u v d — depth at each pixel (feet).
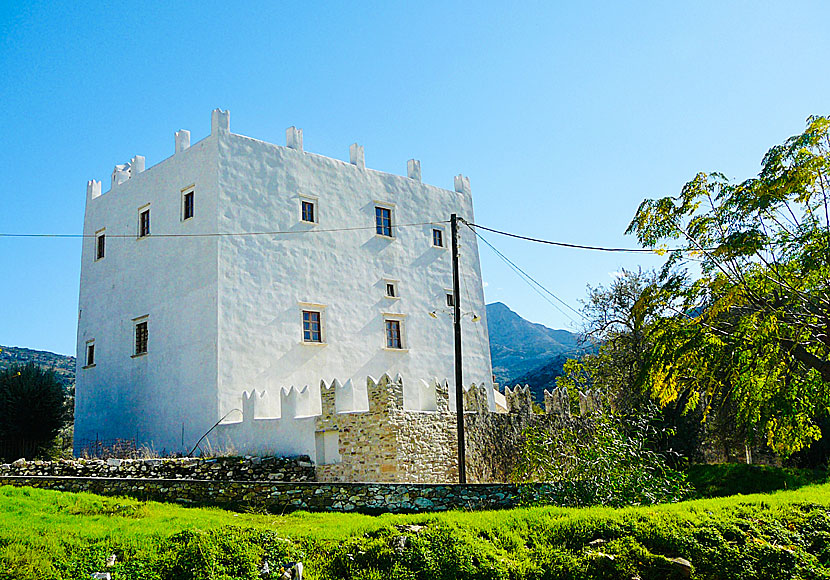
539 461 59.77
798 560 43.32
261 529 42.32
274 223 88.43
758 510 48.91
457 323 72.90
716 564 42.27
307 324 89.51
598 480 54.90
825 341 60.03
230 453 73.36
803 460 100.83
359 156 100.63
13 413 101.86
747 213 61.00
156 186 93.71
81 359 101.60
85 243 105.70
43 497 52.26
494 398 110.63
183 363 83.87
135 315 92.94
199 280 83.92
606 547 42.63
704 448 102.73
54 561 36.63
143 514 48.37
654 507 49.67
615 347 111.96
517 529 44.47
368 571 39.11
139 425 88.74
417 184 107.34
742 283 61.72
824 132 59.21
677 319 65.72
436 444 72.08
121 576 36.19
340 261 94.32
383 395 68.39
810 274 59.21
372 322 96.17
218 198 83.71
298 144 94.02
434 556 40.27
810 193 59.98
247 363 82.07
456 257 74.84
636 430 67.21
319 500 52.31
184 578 36.86
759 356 59.93
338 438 70.69
